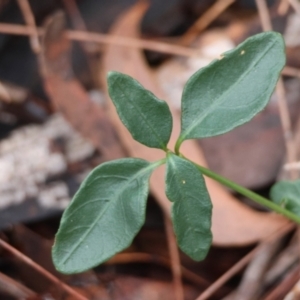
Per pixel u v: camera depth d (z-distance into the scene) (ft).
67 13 2.23
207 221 1.40
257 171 1.82
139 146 1.80
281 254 1.76
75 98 1.86
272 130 1.84
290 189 1.62
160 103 1.39
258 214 1.73
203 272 1.80
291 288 1.68
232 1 2.26
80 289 1.72
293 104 1.89
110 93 1.39
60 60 1.88
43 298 1.69
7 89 2.02
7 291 1.70
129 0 2.26
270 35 1.39
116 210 1.40
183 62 2.12
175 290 1.76
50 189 1.81
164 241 1.82
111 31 2.10
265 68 1.39
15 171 1.82
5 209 1.79
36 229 1.82
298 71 1.94
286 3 2.11
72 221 1.39
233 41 2.16
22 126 2.01
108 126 1.85
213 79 1.40
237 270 1.73
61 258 1.39
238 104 1.40
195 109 1.40
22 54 2.16
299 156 1.83
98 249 1.39
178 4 2.30
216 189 1.75
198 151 1.80
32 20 2.09
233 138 1.84
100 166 1.40
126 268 1.80
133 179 1.40
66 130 1.88
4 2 2.19
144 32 2.28
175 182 1.39
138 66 1.92
